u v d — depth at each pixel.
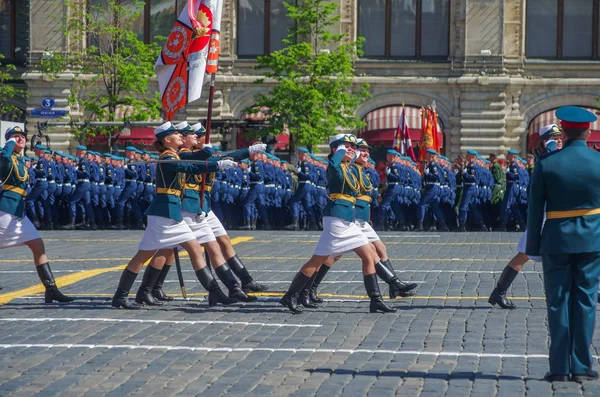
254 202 41.28
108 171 41.19
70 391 11.99
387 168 40.94
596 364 13.50
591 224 12.31
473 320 17.06
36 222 40.94
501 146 57.91
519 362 13.67
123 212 41.34
